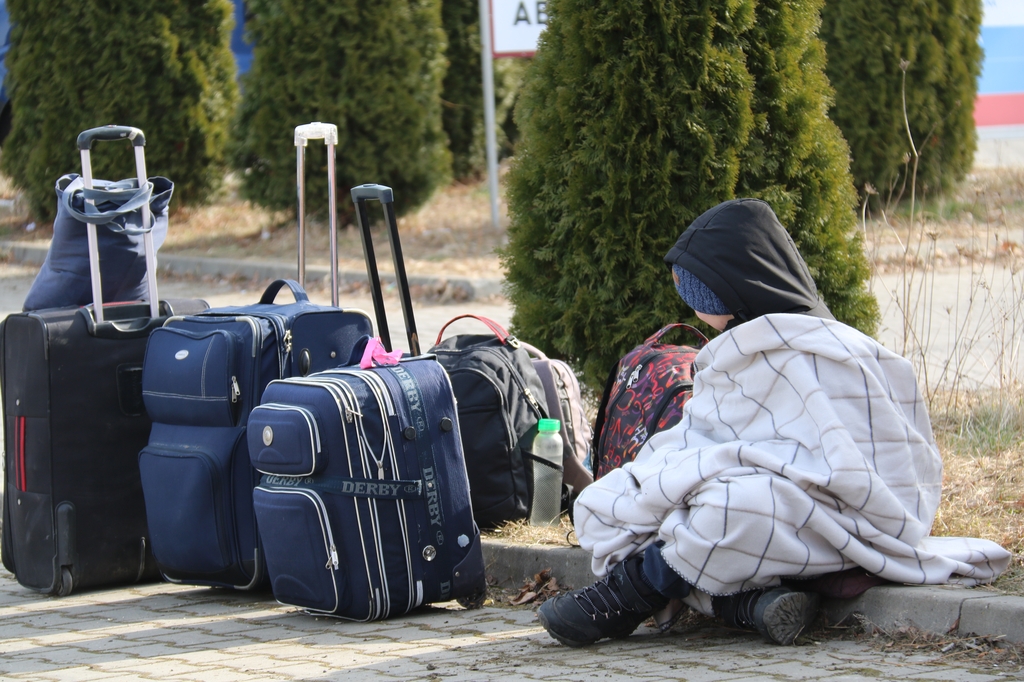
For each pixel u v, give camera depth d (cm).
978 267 2073
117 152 2828
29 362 887
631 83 1034
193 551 848
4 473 927
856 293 1080
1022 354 1327
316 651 711
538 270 1126
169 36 2823
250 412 833
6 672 691
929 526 680
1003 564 703
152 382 877
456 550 798
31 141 2919
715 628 715
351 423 762
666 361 821
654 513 670
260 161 2775
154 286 928
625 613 673
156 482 862
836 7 2561
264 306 901
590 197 1062
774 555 632
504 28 2373
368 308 2138
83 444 893
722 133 1039
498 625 764
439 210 3073
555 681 612
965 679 575
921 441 681
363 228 916
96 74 2811
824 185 1074
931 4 2583
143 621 816
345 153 2684
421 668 657
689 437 698
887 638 651
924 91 2606
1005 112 3319
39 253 2691
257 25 2712
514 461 920
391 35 2677
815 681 583
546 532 912
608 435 828
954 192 2712
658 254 1045
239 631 776
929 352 1426
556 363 1009
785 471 639
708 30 1025
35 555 898
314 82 2648
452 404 807
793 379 661
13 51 2894
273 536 773
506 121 3812
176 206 3002
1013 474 941
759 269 690
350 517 762
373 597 768
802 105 1062
